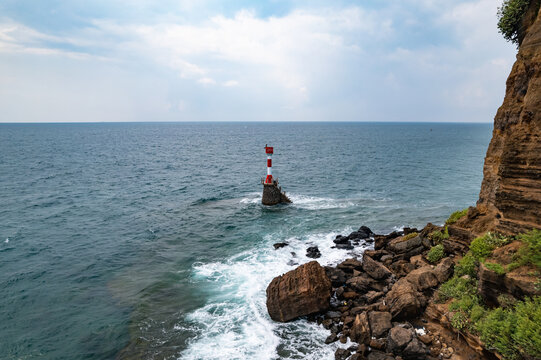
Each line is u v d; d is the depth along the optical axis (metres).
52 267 28.78
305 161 95.50
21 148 131.62
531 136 16.11
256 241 33.88
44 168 80.94
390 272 23.64
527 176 16.27
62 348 18.83
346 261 26.69
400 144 159.25
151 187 61.50
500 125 21.44
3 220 40.75
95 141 180.25
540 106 15.87
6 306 22.86
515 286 14.24
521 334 12.67
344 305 21.22
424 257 23.98
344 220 40.12
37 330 20.38
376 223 38.94
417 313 18.27
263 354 17.45
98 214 44.03
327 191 56.88
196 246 33.12
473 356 14.91
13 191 56.19
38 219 41.53
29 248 32.62
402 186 60.16
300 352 17.41
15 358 18.05
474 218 22.30
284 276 22.08
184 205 48.88
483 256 17.52
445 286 18.88
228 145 157.00
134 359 17.72
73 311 22.34
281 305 20.20
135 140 191.12
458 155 110.88
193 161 97.88
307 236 34.81
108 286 25.64
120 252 31.91
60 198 52.25
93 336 19.77
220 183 65.44
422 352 15.13
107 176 72.06
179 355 17.77
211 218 42.25
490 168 22.06
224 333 19.41
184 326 20.27
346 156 107.50
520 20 20.67
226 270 27.50
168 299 23.41
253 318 20.75
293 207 46.69
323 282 20.80
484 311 15.32
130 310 22.28
